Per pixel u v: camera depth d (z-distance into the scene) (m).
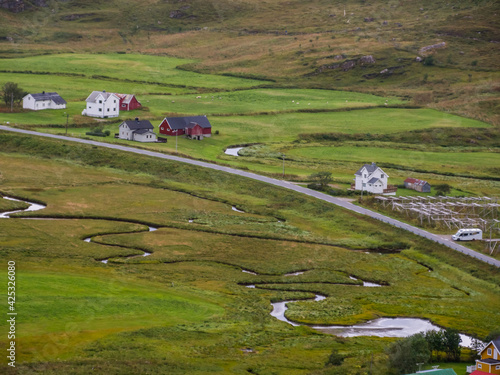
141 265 117.38
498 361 76.06
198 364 77.44
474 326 98.06
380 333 94.69
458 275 119.38
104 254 121.25
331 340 89.69
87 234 132.00
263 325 94.38
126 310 93.81
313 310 102.50
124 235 133.50
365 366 78.94
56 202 150.75
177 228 139.88
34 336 81.19
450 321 99.69
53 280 103.19
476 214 154.38
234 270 119.06
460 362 82.44
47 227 133.62
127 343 81.88
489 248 129.25
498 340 78.50
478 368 76.38
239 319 95.62
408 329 96.50
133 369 74.12
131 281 107.31
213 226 141.88
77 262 115.00
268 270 119.69
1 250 116.44
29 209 145.12
